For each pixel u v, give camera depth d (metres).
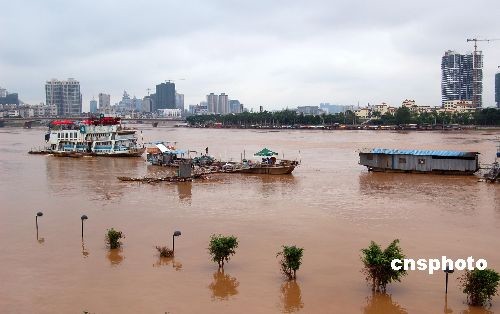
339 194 69.94
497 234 47.00
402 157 92.00
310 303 31.34
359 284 34.38
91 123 142.00
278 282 34.84
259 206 61.62
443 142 180.62
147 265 38.62
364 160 95.69
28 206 62.59
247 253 41.47
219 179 86.62
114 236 43.03
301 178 87.12
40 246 44.00
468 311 30.02
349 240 45.25
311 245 43.69
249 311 30.20
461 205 60.88
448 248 42.53
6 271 37.50
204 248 43.09
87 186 79.56
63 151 139.75
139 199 67.25
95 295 32.75
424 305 30.89
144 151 138.75
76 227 50.88
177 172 94.50
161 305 31.11
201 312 30.08
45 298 32.34
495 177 80.31
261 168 92.25
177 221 53.47
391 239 45.47
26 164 116.12
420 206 60.47
